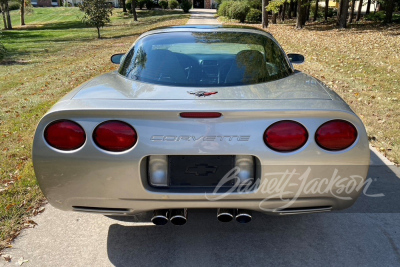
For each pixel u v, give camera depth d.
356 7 50.72
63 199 2.28
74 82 8.75
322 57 11.90
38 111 6.25
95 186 2.20
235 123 2.12
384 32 20.38
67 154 2.16
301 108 2.12
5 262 2.44
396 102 6.30
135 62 2.99
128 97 2.32
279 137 2.12
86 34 28.80
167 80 2.67
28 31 32.97
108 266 2.40
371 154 4.19
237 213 2.29
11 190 3.39
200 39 3.20
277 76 2.86
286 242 2.65
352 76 8.69
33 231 2.80
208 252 2.54
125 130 2.12
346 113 2.13
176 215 2.27
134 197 2.21
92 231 2.81
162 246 2.62
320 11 43.72
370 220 2.91
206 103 2.19
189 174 2.21
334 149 2.14
